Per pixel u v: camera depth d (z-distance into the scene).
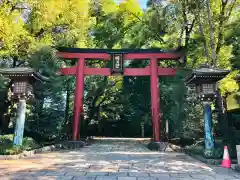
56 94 16.73
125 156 10.70
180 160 9.56
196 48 15.13
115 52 15.65
